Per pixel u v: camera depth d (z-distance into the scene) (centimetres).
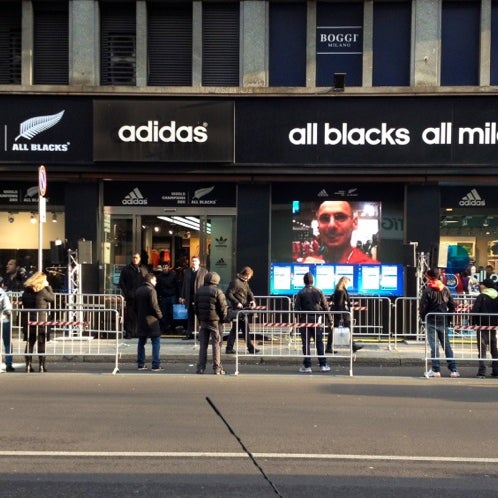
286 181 1568
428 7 1516
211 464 574
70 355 1191
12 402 835
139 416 756
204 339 1099
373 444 643
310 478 538
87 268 1527
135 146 1530
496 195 1566
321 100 1533
